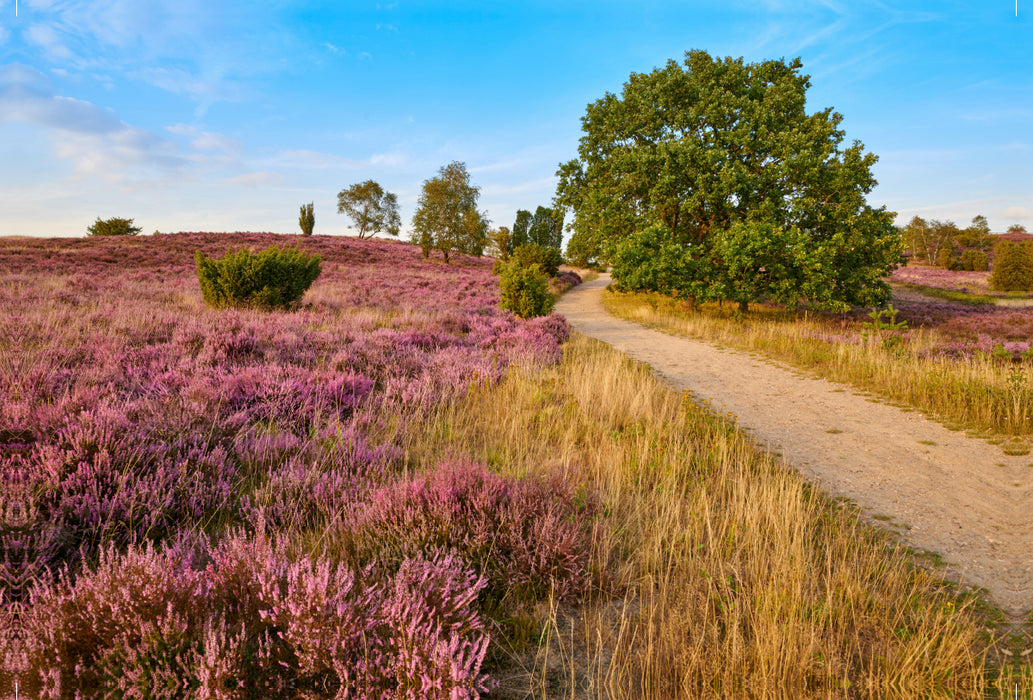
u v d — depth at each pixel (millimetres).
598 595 3066
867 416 8023
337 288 23547
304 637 1942
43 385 4957
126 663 1816
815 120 20906
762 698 2219
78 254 28562
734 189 20141
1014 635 2930
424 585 2457
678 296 21984
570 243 27938
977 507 4805
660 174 21250
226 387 5660
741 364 12250
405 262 44031
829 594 2881
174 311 12430
